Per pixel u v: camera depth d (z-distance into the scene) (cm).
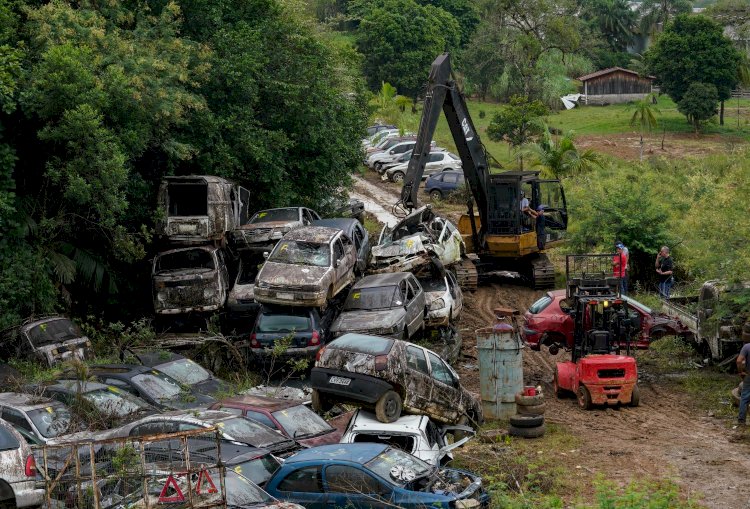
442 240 2608
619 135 7656
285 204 2894
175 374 1769
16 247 2158
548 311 2177
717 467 1439
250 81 2769
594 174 4250
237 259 2486
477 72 9312
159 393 1639
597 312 1883
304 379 1998
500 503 1169
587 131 7919
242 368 2044
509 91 9288
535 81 9300
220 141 2714
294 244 2178
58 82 2081
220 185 2339
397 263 2400
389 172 5031
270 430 1338
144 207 2444
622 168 4784
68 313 2295
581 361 1834
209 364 2144
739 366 1677
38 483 1150
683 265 2698
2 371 1836
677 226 2981
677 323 2138
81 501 1076
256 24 3011
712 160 4769
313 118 2994
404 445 1364
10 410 1408
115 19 2483
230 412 1421
